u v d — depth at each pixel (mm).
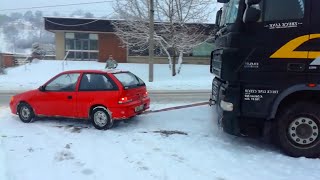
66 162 6727
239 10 6949
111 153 7227
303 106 6910
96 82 9500
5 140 8258
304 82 6777
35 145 7828
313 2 6629
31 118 10211
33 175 6102
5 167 6473
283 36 6777
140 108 9828
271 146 7723
